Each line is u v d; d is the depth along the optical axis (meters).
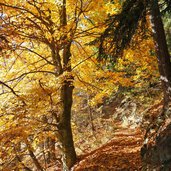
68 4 11.01
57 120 11.74
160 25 9.29
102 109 26.69
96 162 10.74
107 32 9.76
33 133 10.27
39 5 10.59
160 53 9.29
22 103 10.31
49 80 11.42
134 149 11.16
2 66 11.57
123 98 25.33
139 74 14.54
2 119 10.01
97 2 10.84
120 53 10.41
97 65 11.79
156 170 7.64
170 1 9.14
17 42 9.72
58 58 11.36
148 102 19.70
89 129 23.20
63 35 10.48
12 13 9.59
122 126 20.72
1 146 9.73
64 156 11.73
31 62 12.37
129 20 9.22
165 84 9.25
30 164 17.41
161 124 8.84
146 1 8.97
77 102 21.31
